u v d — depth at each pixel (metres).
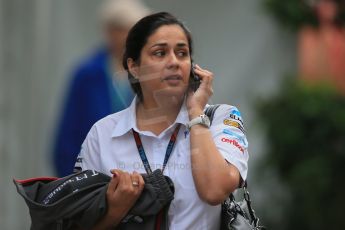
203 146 9.30
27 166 21.48
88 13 22.09
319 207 21.17
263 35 23.78
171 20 9.69
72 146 15.01
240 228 9.38
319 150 21.52
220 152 9.41
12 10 21.34
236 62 23.56
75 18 21.97
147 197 9.18
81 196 9.25
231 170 9.30
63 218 9.27
